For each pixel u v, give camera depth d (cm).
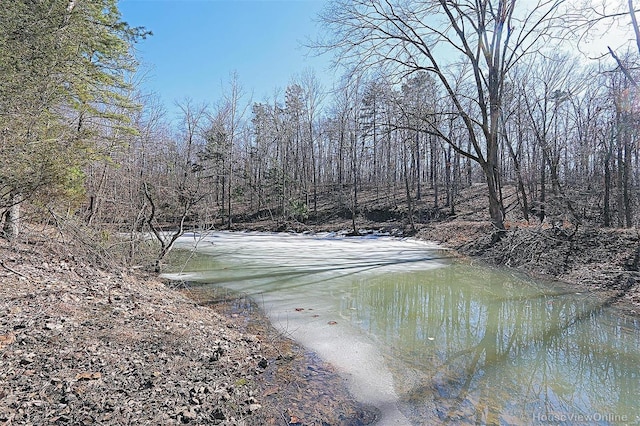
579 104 2044
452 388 401
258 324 618
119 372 355
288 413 337
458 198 2706
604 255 999
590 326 611
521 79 2172
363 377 424
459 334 580
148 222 1015
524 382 416
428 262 1274
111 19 960
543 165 1905
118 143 1126
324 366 452
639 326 610
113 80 1048
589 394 388
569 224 1349
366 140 3500
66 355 369
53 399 293
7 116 511
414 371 443
